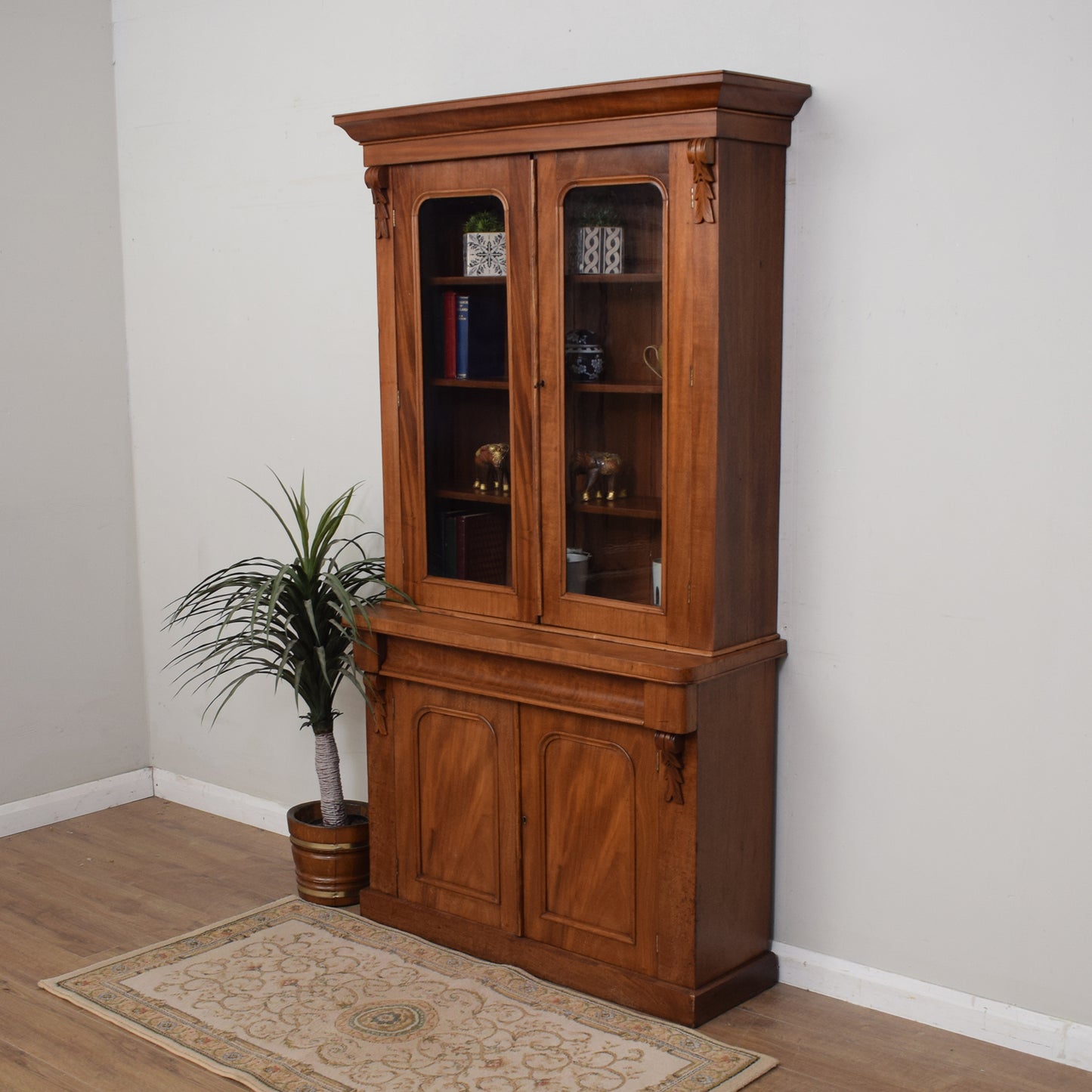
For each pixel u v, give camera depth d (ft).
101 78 14.29
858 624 9.95
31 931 11.61
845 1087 9.04
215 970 10.74
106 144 14.40
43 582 14.25
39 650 14.26
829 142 9.60
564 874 10.44
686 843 9.65
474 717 10.77
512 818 10.64
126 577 15.03
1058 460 8.93
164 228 14.17
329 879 12.03
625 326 9.64
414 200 10.66
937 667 9.63
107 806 14.87
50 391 14.17
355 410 12.83
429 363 10.82
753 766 10.17
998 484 9.19
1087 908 9.19
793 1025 9.91
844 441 9.82
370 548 12.89
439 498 10.99
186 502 14.51
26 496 14.05
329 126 12.60
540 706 10.24
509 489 10.51
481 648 10.34
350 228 12.57
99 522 14.71
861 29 9.36
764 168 9.52
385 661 11.27
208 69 13.46
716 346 9.23
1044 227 8.79
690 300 9.28
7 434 13.83
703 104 8.89
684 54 10.28
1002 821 9.48
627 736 9.85
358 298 12.61
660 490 9.65
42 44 13.76
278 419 13.51
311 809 12.60
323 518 11.51
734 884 10.12
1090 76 8.50
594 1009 10.06
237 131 13.32
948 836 9.74
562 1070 9.20
